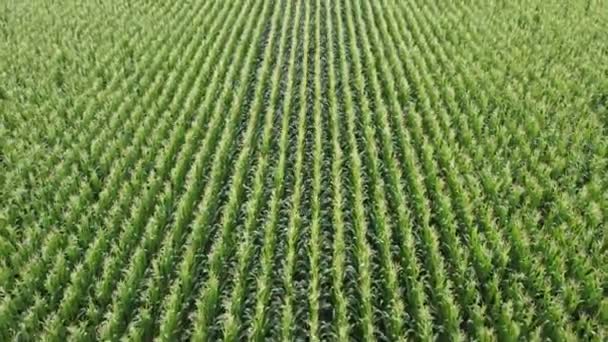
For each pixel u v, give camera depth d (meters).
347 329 8.89
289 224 11.00
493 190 12.07
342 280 9.88
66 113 15.47
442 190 12.31
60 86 17.12
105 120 15.06
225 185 12.81
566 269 10.11
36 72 17.47
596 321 9.01
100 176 13.12
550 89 16.09
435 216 11.67
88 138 14.19
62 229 11.15
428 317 8.87
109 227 11.12
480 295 9.66
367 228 11.36
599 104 15.82
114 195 12.21
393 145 14.13
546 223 11.26
